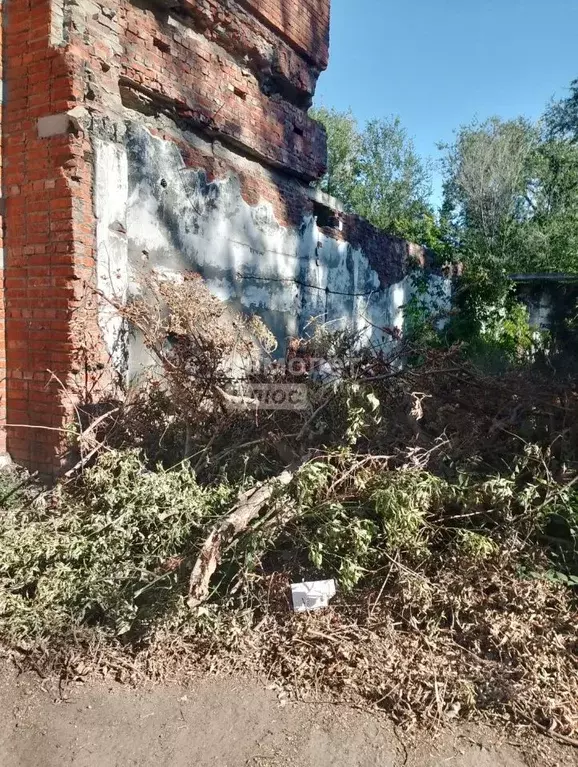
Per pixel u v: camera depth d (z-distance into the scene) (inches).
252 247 260.7
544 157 853.8
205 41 231.9
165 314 200.1
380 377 166.2
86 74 167.8
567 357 375.6
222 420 165.0
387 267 405.4
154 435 172.6
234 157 257.6
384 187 1177.4
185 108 220.5
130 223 192.9
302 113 297.7
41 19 164.2
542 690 94.7
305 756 85.0
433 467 144.9
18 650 111.0
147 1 203.0
